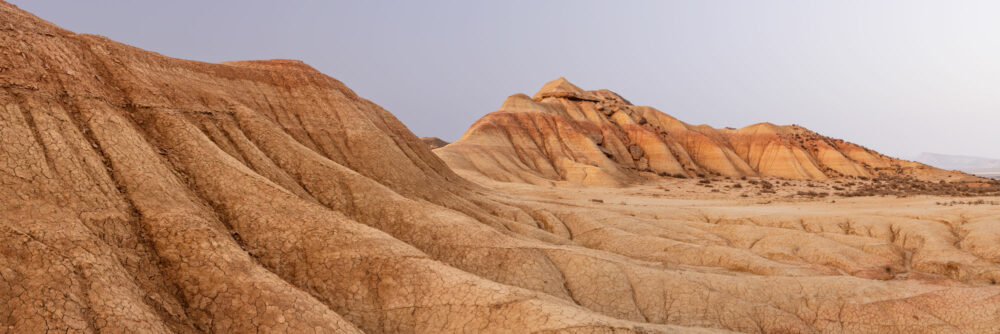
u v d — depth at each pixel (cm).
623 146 12269
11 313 1223
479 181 6919
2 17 2342
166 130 2467
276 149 2991
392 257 2020
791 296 2416
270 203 2220
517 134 10825
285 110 3788
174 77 3122
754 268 2880
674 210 4428
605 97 15762
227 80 3612
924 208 4203
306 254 2011
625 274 2455
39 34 2380
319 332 1538
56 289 1306
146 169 2031
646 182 10250
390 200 2809
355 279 1933
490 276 2367
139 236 1727
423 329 1772
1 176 1614
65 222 1550
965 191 8300
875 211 4194
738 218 4125
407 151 4628
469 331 1728
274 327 1514
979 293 2336
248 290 1603
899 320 2216
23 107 1931
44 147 1811
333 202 2730
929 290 2431
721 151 12912
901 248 3397
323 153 3606
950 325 2169
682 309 2262
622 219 3809
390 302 1859
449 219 2711
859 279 2575
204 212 2005
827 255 3164
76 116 2123
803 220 3991
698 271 2797
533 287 2305
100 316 1302
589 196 6303
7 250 1353
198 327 1506
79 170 1802
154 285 1573
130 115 2458
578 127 12319
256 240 2034
